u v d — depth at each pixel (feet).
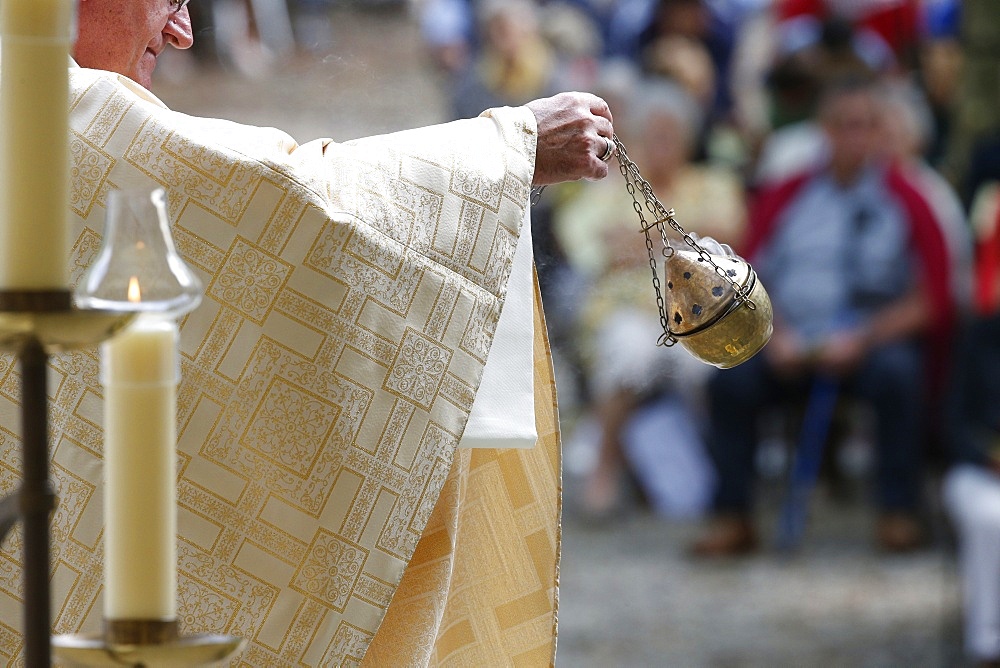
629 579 69.10
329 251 21.50
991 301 56.29
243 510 21.20
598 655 57.62
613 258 79.71
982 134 73.05
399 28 105.40
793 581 68.90
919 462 73.97
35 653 12.25
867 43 85.35
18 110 12.22
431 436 21.84
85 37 23.52
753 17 89.25
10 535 20.83
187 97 105.50
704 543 73.87
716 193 79.25
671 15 87.97
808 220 75.46
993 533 54.39
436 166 22.70
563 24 91.04
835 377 74.23
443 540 23.86
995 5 71.67
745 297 22.18
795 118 84.43
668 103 79.41
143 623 11.96
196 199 21.52
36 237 12.21
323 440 21.30
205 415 21.22
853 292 74.33
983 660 54.95
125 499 11.98
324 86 98.17
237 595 21.11
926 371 74.28
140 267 12.67
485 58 91.20
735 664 56.95
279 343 21.35
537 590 26.04
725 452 73.77
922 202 74.08
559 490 25.82
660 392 82.07
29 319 11.90
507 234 22.75
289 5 108.17
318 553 21.20
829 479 82.43
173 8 24.63
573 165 23.91
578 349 80.59
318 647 21.11
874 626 62.13
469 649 26.18
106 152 21.59
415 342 21.88
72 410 21.01
